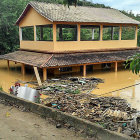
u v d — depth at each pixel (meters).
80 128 5.20
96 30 40.84
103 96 11.67
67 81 15.09
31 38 31.91
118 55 20.31
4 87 13.91
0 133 5.19
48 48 17.59
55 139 4.81
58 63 15.48
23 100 7.17
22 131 5.29
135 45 23.28
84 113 7.83
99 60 17.86
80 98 10.71
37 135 5.04
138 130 5.58
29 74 18.64
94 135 4.82
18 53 21.09
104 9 24.09
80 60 16.98
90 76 17.59
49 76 17.23
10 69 21.67
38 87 13.30
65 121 5.62
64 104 9.32
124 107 9.23
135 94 12.36
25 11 19.92
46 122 5.89
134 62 4.70
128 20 22.19
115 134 4.43
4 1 30.09
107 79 16.61
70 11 20.00
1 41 28.88
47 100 10.13
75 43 18.11
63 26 22.30
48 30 35.84
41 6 18.92
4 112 6.82
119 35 21.53
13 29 29.45
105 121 6.89
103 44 20.16
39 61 15.95
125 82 15.66
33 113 6.64
